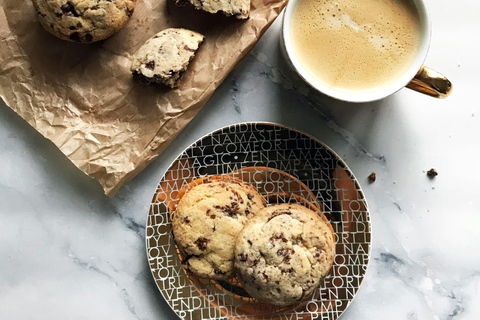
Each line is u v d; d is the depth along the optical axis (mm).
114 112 400
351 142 426
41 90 399
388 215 425
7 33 394
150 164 422
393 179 426
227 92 424
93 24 381
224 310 397
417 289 422
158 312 417
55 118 398
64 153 394
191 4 386
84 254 421
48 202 423
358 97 366
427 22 365
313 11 371
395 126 426
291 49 370
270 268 361
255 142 405
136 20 400
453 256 424
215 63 396
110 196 399
